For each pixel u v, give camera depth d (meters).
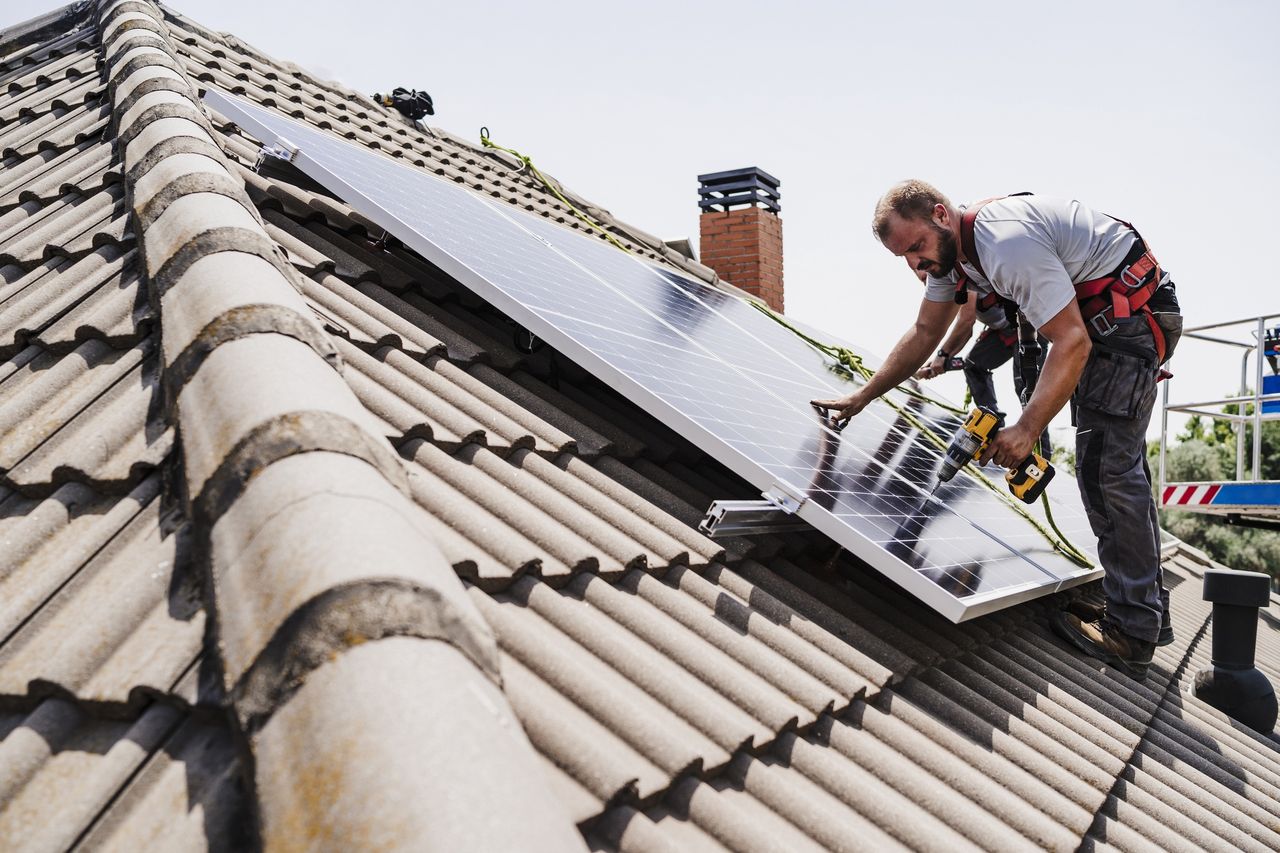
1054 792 3.15
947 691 3.57
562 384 4.55
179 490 2.37
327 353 2.65
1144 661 4.90
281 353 2.45
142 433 2.59
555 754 2.16
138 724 1.82
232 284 2.76
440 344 4.07
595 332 3.89
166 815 1.64
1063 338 3.83
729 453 3.38
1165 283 4.39
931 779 2.93
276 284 2.88
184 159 3.85
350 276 4.37
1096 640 4.93
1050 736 3.67
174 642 1.92
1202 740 4.82
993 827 2.76
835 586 3.94
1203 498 9.33
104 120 5.38
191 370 2.53
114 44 6.41
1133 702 4.69
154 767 1.75
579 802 2.05
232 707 1.66
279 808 1.43
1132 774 3.85
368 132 7.82
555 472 3.56
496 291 3.70
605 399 4.64
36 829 1.66
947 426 6.68
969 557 3.82
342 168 4.48
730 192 12.44
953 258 4.11
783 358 5.82
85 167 4.70
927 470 5.04
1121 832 3.24
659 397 3.47
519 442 3.62
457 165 8.50
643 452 4.23
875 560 3.24
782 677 2.97
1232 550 42.78
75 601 2.14
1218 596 6.32
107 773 1.73
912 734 3.08
